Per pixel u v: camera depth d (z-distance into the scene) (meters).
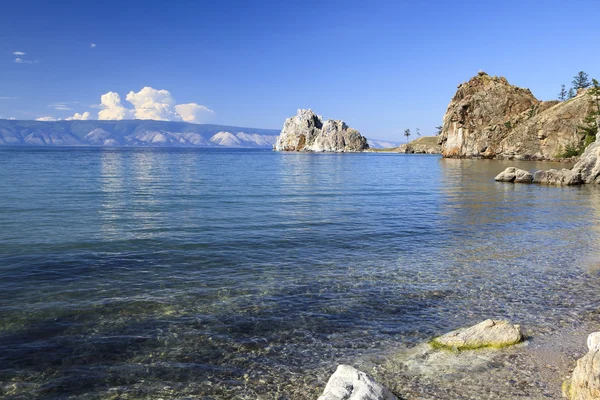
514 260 16.48
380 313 11.05
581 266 15.70
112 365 8.22
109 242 17.83
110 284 12.77
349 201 33.62
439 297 12.30
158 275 13.73
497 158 146.38
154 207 27.64
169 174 60.47
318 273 14.37
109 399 7.13
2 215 23.31
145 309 10.93
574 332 9.94
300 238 19.64
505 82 163.88
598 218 26.59
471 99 160.12
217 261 15.52
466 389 7.51
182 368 8.17
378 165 110.56
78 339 9.22
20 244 17.11
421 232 21.77
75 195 32.94
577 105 125.44
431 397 7.25
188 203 29.94
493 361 8.54
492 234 21.52
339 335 9.73
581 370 6.63
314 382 7.77
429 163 124.00
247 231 20.77
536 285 13.47
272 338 9.52
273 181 52.62
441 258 16.67
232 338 9.46
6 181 43.38
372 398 6.37
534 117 138.75
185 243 18.00
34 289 12.17
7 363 8.16
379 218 25.64
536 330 10.05
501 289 13.05
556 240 20.19
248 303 11.52
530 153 134.50
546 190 44.41
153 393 7.34
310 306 11.43
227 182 49.09
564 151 124.94
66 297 11.62
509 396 7.29
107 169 69.31
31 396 7.16
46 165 78.00
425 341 9.50
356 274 14.36
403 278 14.02
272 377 7.92
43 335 9.35
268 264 15.30
